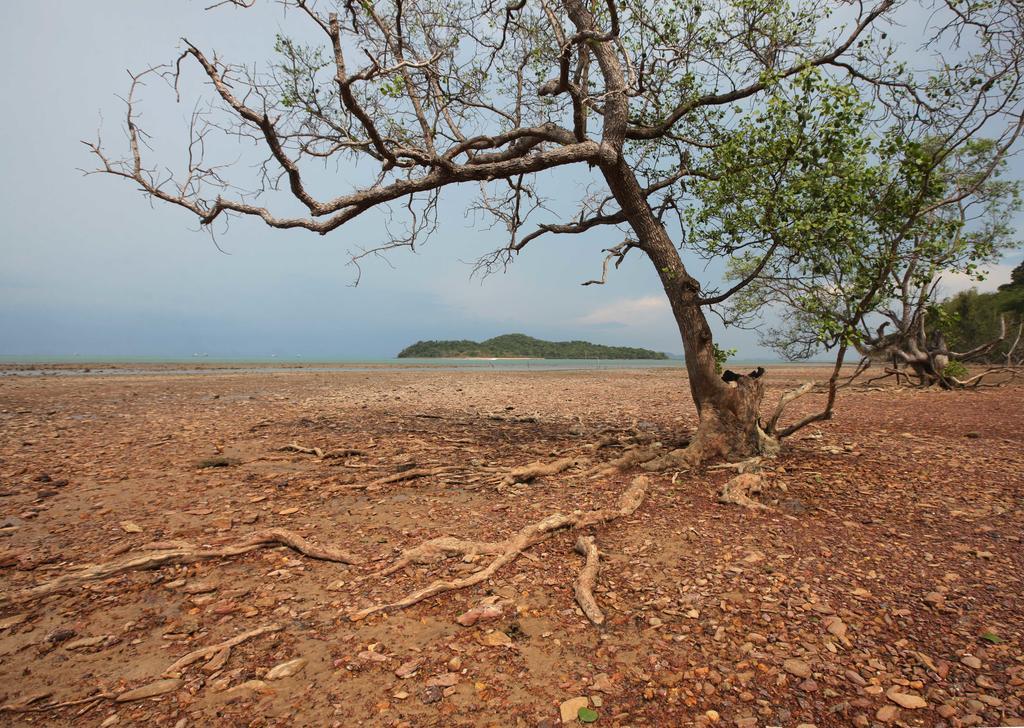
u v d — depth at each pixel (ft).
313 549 17.56
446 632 13.19
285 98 28.94
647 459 29.73
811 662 11.68
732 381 30.58
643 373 149.89
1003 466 28.07
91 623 13.62
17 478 26.81
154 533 19.58
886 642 12.36
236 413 52.24
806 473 26.89
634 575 16.17
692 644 12.51
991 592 14.51
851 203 22.63
